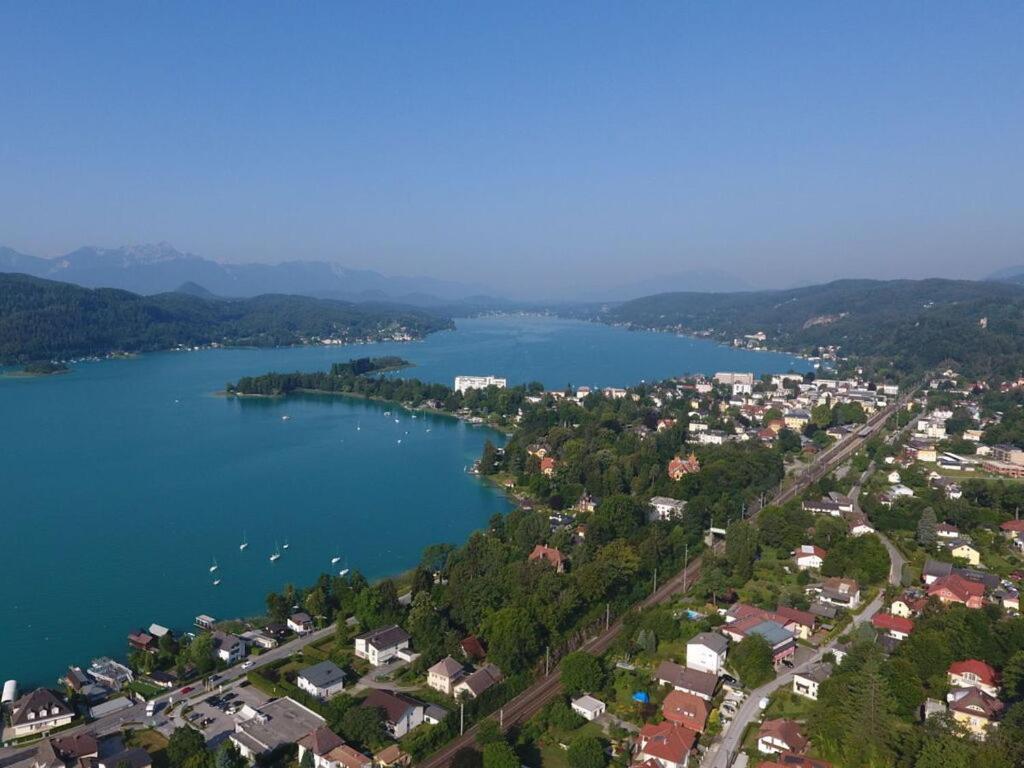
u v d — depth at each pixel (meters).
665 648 136.50
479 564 166.12
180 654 134.88
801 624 141.38
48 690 117.56
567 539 191.62
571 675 120.62
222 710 118.44
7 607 161.62
